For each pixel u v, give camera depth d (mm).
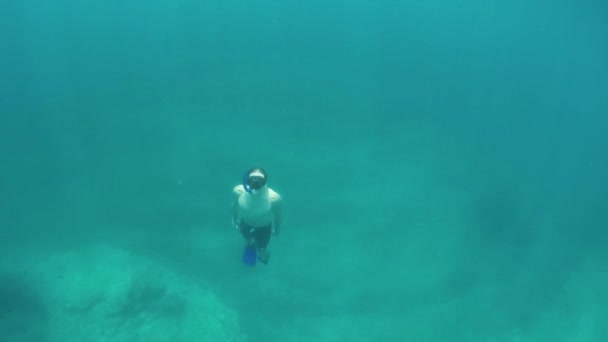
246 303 5895
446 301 6141
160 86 10766
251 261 4816
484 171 8688
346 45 14484
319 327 5691
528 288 6430
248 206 4199
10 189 7418
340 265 6480
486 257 6832
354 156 8727
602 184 8648
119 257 6387
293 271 6336
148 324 5559
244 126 9375
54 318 5570
